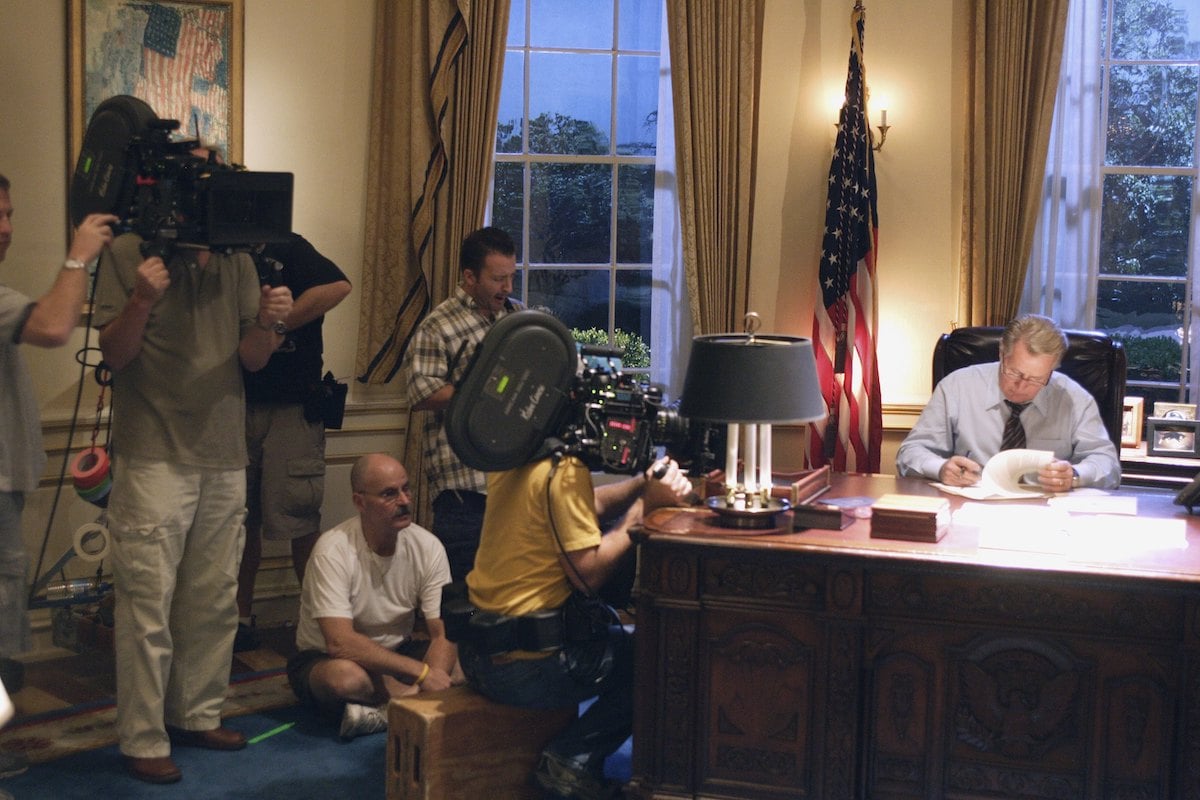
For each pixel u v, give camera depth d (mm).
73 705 4199
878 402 5449
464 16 5211
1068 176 5633
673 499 3393
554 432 3281
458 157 5305
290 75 5148
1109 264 5844
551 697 3369
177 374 3697
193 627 3861
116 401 3738
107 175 3506
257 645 4891
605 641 3387
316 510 4863
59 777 3654
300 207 5219
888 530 3191
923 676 3111
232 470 3830
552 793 3473
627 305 5871
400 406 5465
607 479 5754
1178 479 4961
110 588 4547
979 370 4477
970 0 5496
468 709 3338
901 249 5652
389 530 4086
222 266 3768
